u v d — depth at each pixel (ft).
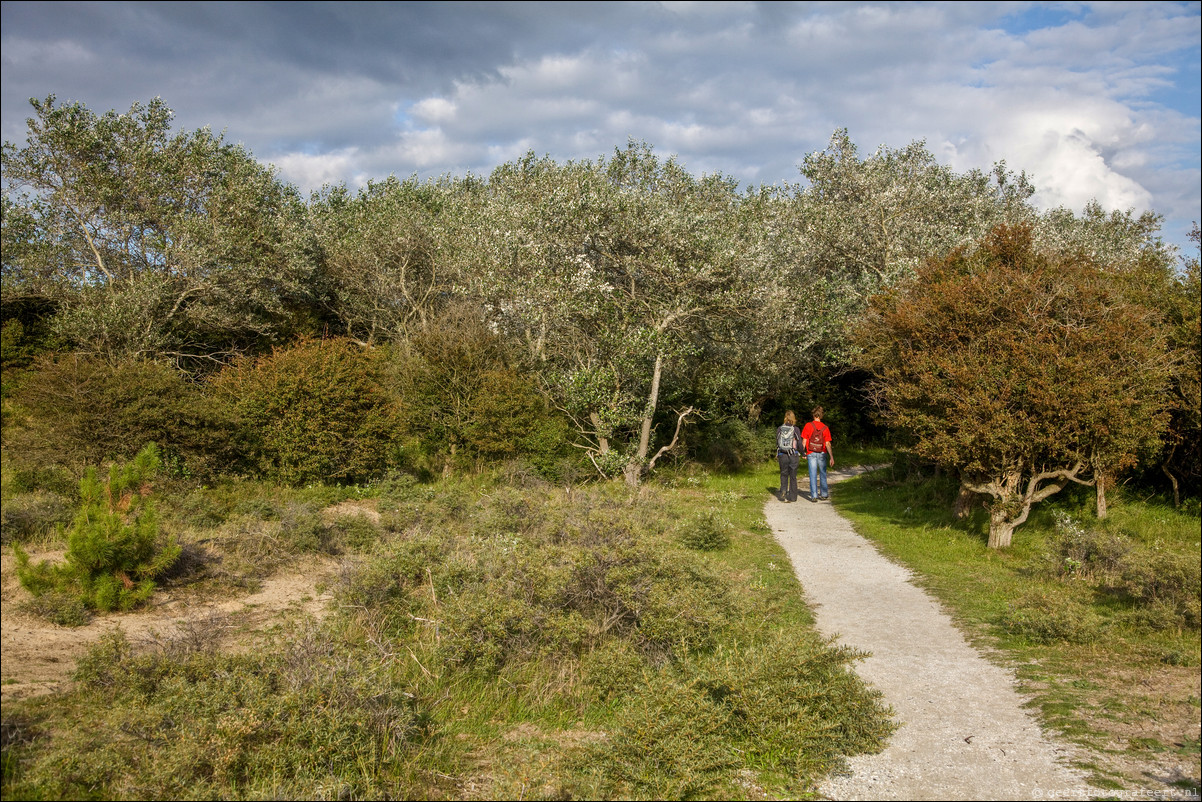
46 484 36.19
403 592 24.64
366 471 47.73
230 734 13.79
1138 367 33.53
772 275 57.72
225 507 36.60
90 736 14.30
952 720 17.13
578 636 20.02
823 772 14.97
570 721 17.67
